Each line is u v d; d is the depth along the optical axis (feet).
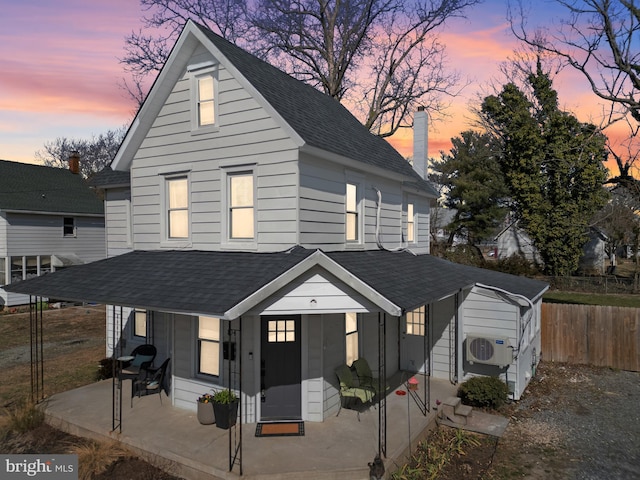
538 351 49.37
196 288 26.58
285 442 26.35
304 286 25.39
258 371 29.50
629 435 30.91
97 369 45.88
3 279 82.53
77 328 68.80
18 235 84.07
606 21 51.08
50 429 30.40
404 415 30.83
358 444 26.04
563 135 86.22
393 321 41.98
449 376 40.11
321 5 77.20
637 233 95.20
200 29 33.27
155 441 26.40
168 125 36.78
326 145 32.45
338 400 31.55
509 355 36.78
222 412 28.14
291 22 79.41
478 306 39.01
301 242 30.89
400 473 24.25
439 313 40.73
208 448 25.45
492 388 34.55
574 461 27.07
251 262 29.63
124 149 38.37
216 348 31.63
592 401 37.83
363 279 25.17
